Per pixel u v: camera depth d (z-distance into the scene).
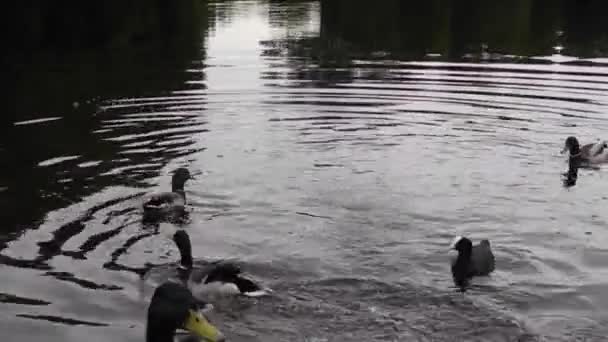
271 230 11.46
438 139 16.42
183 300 7.47
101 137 16.62
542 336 8.17
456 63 25.95
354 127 17.47
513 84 22.19
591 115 18.34
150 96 20.83
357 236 11.17
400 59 26.98
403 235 11.21
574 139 14.88
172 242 10.98
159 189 13.18
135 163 14.71
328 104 19.75
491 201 12.68
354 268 10.02
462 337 8.18
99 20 39.12
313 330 8.40
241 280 9.34
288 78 23.36
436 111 18.92
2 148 15.77
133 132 17.06
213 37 33.75
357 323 8.53
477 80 22.81
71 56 28.61
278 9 46.66
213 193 13.08
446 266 10.08
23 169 14.30
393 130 17.19
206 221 11.84
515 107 19.28
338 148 15.78
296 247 10.79
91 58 28.05
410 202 12.62
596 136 16.55
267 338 8.24
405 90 21.48
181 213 12.14
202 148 15.80
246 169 14.39
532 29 35.00
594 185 13.53
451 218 11.89
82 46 31.20
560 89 21.33
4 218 11.76
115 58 27.97
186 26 37.91
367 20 39.84
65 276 9.72
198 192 13.12
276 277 9.77
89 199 12.66
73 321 8.56
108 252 10.57
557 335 8.19
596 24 36.34
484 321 8.51
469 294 9.19
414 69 24.84
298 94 21.00
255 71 24.58
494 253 10.48
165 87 22.11
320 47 30.23
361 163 14.75
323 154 15.35
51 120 18.25
